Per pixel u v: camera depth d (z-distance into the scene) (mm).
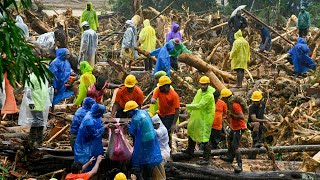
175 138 16266
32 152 13586
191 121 13742
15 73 7066
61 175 13570
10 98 13797
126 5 41875
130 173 12672
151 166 12219
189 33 34094
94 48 21078
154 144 12141
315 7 41750
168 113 13547
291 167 14539
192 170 13461
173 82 21047
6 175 12984
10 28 6992
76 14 51000
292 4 41938
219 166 13883
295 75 25203
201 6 42625
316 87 22266
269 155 14203
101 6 56844
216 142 14492
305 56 24844
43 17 34375
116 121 12531
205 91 13555
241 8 27328
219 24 33969
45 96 13859
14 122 17016
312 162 13984
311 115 19875
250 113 15125
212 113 13586
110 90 19984
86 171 12281
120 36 32500
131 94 13555
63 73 16094
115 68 21797
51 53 20094
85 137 12211
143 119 11977
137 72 22000
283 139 16906
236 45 21531
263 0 42094
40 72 7402
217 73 23016
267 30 28547
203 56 27328
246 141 15719
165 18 33094
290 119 17172
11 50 7090
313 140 16359
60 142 15367
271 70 26141
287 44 30594
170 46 18812
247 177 13273
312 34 32969
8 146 14000
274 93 21516
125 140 12469
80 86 15984
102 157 12352
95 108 12234
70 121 15914
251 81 22859
